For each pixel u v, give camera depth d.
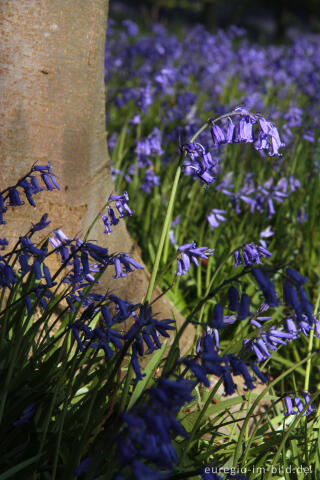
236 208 4.07
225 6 29.00
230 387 1.70
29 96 2.71
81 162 2.93
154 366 2.37
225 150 4.82
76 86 2.82
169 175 4.68
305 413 2.38
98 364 2.72
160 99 7.01
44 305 2.15
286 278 1.65
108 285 3.03
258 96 6.88
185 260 2.15
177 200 4.55
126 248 3.23
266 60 8.85
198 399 2.50
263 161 4.96
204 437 2.61
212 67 7.96
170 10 25.33
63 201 2.89
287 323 2.00
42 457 2.01
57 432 2.08
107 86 6.74
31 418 2.12
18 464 1.89
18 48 2.65
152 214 4.53
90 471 1.75
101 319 2.97
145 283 3.18
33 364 2.26
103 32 2.93
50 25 2.68
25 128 2.73
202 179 2.20
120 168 4.90
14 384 2.14
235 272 3.54
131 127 5.34
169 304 3.33
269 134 2.04
